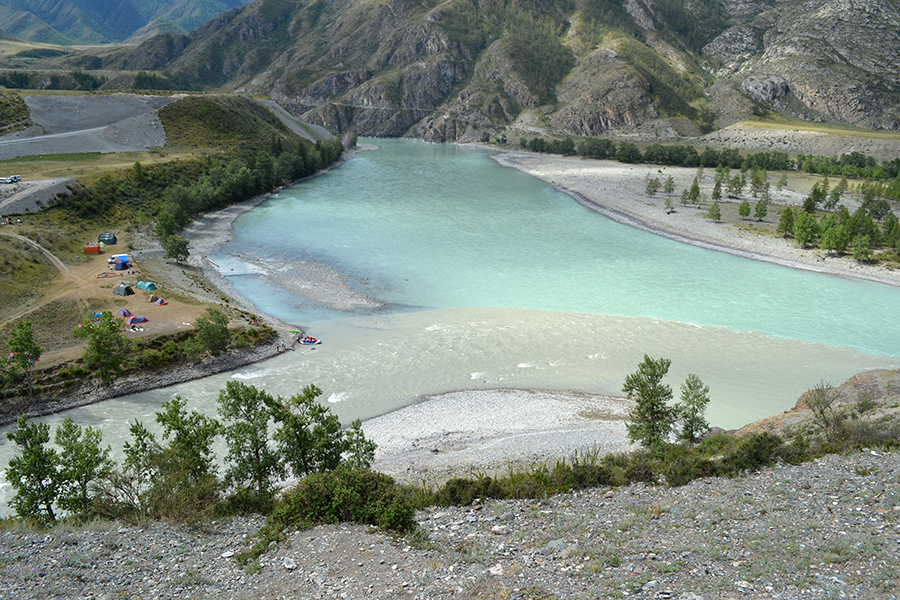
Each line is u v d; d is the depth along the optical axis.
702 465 27.77
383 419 52.06
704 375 61.16
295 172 192.00
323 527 22.42
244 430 34.09
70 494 30.33
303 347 68.19
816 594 14.52
